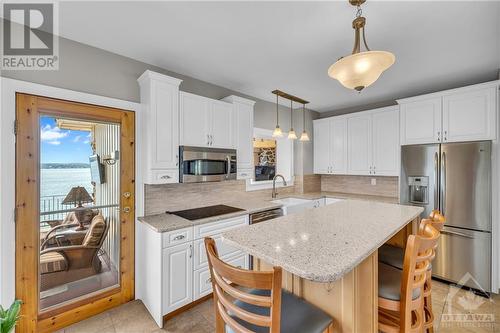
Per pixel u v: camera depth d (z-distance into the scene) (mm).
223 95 3174
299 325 1011
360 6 1561
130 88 2344
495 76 2744
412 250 1062
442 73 2678
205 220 2297
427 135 2924
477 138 2572
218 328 1074
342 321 1111
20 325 1770
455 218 2604
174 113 2369
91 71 2115
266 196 3809
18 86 1763
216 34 1937
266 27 1834
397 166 3406
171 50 2203
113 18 1727
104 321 2047
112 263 2248
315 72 2686
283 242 1180
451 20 1709
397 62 2406
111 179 2234
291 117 4066
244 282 843
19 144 1770
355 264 938
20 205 1774
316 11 1633
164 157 2305
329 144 4230
